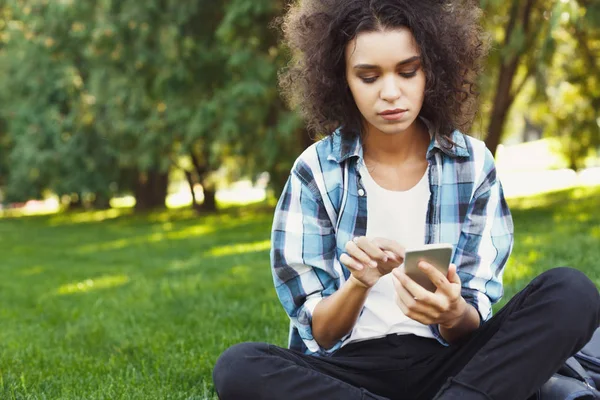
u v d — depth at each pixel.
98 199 22.97
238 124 12.98
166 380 3.07
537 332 1.75
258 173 14.08
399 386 2.04
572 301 1.75
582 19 9.04
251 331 3.92
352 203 2.08
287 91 2.32
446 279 1.79
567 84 13.04
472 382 1.75
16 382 3.16
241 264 7.40
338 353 2.10
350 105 2.08
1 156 22.97
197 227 14.53
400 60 1.88
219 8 13.33
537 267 5.12
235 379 1.86
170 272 7.42
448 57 1.98
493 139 11.70
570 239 6.55
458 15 2.04
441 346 2.06
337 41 1.99
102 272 8.30
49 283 7.64
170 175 22.06
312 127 2.20
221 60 13.37
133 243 12.11
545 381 1.78
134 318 4.71
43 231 16.94
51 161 19.30
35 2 18.86
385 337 2.06
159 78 13.60
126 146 16.66
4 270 9.39
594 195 13.09
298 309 2.09
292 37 2.22
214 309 4.75
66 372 3.37
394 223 2.07
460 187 2.07
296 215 2.12
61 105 20.19
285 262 2.10
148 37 13.83
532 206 12.25
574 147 13.52
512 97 11.78
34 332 4.59
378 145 2.09
